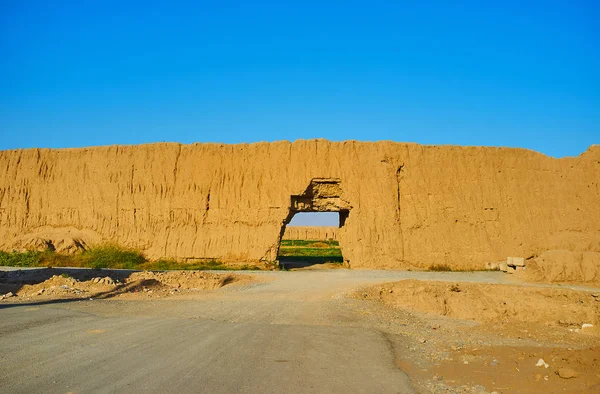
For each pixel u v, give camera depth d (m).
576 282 26.61
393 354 10.63
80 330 12.08
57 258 36.41
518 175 38.09
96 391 7.49
